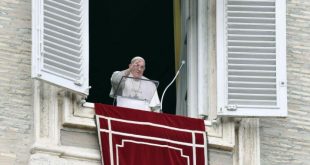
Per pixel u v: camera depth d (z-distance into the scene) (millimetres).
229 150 51656
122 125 50938
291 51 53312
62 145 50469
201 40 53188
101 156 50438
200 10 53469
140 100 52281
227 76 52219
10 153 50000
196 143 51312
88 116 51031
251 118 52156
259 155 51812
